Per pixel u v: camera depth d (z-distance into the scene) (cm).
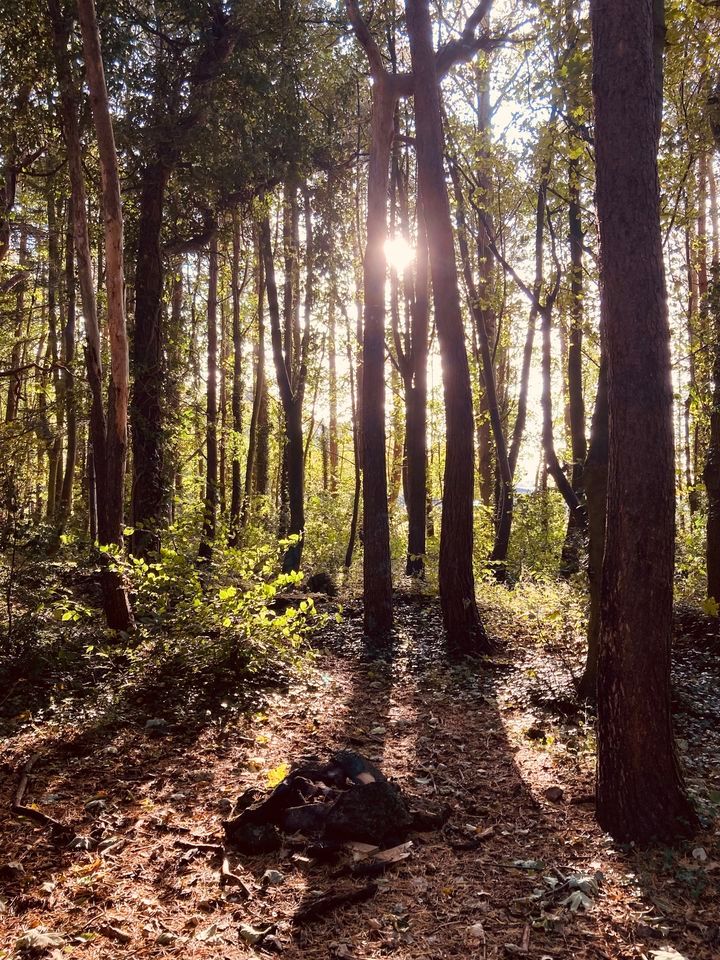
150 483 1477
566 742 659
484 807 525
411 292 1969
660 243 462
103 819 491
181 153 1437
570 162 1198
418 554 1552
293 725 712
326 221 1914
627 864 430
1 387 2236
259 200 1680
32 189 1836
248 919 381
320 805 487
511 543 2053
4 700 718
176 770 584
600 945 354
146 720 695
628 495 458
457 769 607
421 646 1054
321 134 1712
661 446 455
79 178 1032
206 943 358
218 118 1440
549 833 480
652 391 453
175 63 1437
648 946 351
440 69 1106
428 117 1034
